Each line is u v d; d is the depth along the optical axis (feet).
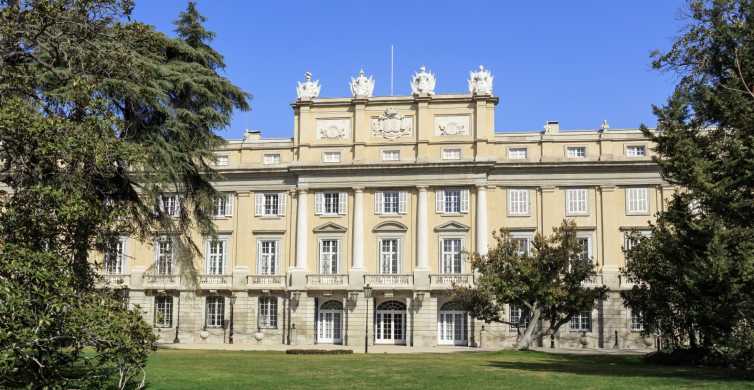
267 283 210.59
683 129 88.02
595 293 158.81
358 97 213.46
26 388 51.39
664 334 124.36
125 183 109.70
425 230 206.49
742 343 84.02
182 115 124.06
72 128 62.69
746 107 84.58
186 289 210.79
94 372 61.67
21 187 60.85
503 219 205.46
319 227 211.00
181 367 90.43
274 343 207.62
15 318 48.44
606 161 202.08
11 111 58.39
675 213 86.58
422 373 87.10
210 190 134.10
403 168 208.13
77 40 84.79
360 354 135.23
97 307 54.54
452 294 188.34
